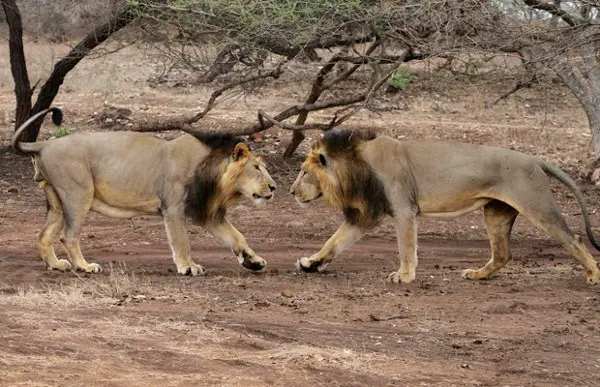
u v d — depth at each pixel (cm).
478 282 1445
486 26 1628
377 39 1912
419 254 1756
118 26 2205
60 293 1242
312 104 2108
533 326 1148
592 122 2259
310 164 1470
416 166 1433
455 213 1448
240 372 905
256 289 1345
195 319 1118
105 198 1491
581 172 2406
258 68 2155
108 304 1200
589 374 955
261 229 1952
